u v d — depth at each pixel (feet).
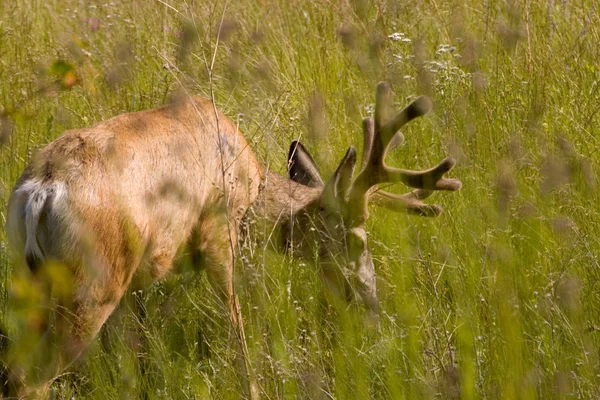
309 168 38.14
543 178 35.65
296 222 35.50
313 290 34.60
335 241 34.45
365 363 29.89
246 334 33.68
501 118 41.88
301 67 50.37
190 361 32.50
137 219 29.40
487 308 30.96
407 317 30.73
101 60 48.88
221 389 30.30
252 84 44.16
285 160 40.75
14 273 28.81
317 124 37.35
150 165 30.45
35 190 27.71
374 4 55.47
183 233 32.19
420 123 42.88
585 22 49.34
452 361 28.04
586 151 40.01
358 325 31.94
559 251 33.42
